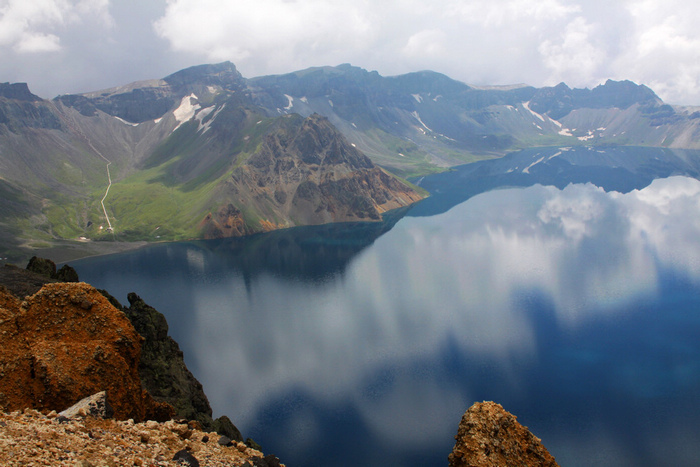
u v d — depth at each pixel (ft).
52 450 64.95
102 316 113.70
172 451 85.71
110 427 85.40
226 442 100.53
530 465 93.61
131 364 115.44
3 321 102.32
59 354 101.50
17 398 91.30
